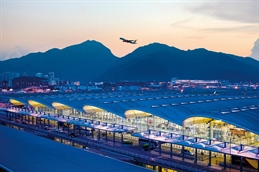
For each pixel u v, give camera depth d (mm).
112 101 94188
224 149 47500
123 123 76812
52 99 109938
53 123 99500
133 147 63688
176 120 65812
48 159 44344
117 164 41625
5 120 108812
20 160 43875
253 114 57625
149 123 70500
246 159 47250
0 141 56875
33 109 112125
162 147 62875
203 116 55969
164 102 91250
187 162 51938
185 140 54438
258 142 50625
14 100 120562
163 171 50656
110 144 66500
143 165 53156
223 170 47312
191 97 103312
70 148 51406
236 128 53781
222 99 94562
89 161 43250
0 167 41062
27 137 61062
